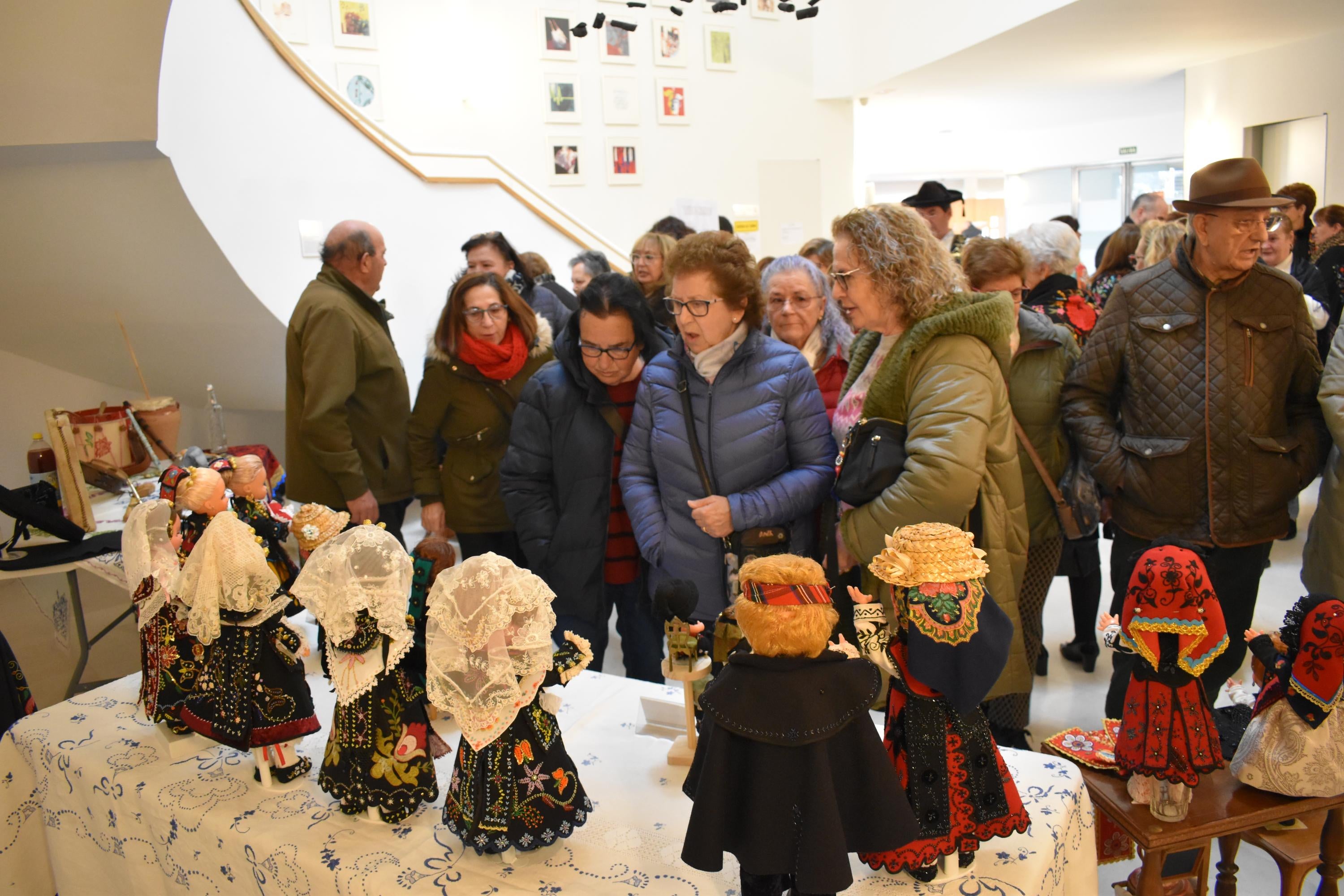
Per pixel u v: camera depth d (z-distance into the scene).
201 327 4.31
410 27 6.86
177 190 3.45
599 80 7.70
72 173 3.33
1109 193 11.70
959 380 1.93
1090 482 2.69
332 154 4.42
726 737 1.27
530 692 1.46
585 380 2.48
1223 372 2.31
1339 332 2.29
